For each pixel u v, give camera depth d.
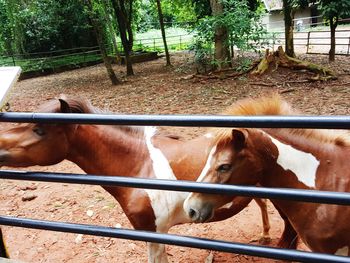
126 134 2.67
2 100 1.58
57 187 5.13
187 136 6.18
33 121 1.54
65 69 20.22
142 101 9.73
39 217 4.40
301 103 7.99
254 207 4.16
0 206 4.72
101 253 3.62
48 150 2.33
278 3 29.61
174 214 2.67
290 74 10.57
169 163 2.67
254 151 2.01
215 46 11.70
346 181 2.02
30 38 21.55
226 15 10.98
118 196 2.68
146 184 1.48
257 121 1.25
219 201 2.03
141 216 2.57
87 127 2.49
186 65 15.49
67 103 2.23
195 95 9.70
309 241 2.15
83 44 22.98
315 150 2.10
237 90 9.75
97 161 2.60
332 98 8.12
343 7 12.16
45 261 3.60
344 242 2.04
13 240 3.97
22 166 2.37
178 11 21.03
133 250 3.62
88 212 4.38
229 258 3.35
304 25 28.17
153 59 20.53
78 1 15.33
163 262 2.81
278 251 1.37
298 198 1.29
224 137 1.97
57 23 20.98
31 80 17.81
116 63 20.25
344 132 2.18
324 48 17.73
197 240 1.50
